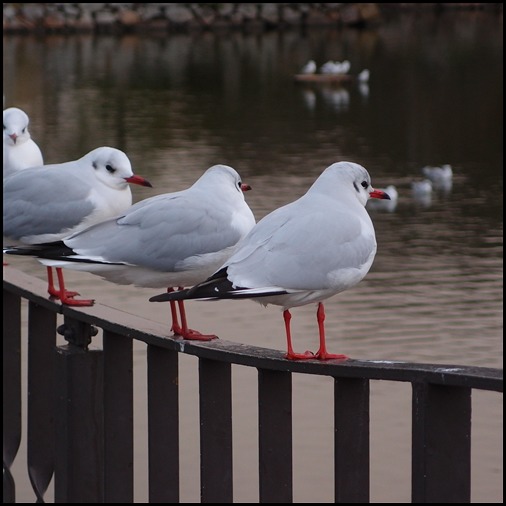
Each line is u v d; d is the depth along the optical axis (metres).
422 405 4.83
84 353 6.52
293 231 6.10
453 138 37.06
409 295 18.22
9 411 7.55
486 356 14.77
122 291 18.19
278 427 5.61
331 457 11.75
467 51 59.34
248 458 11.75
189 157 31.88
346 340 15.61
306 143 35.12
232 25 71.12
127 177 8.47
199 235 7.01
